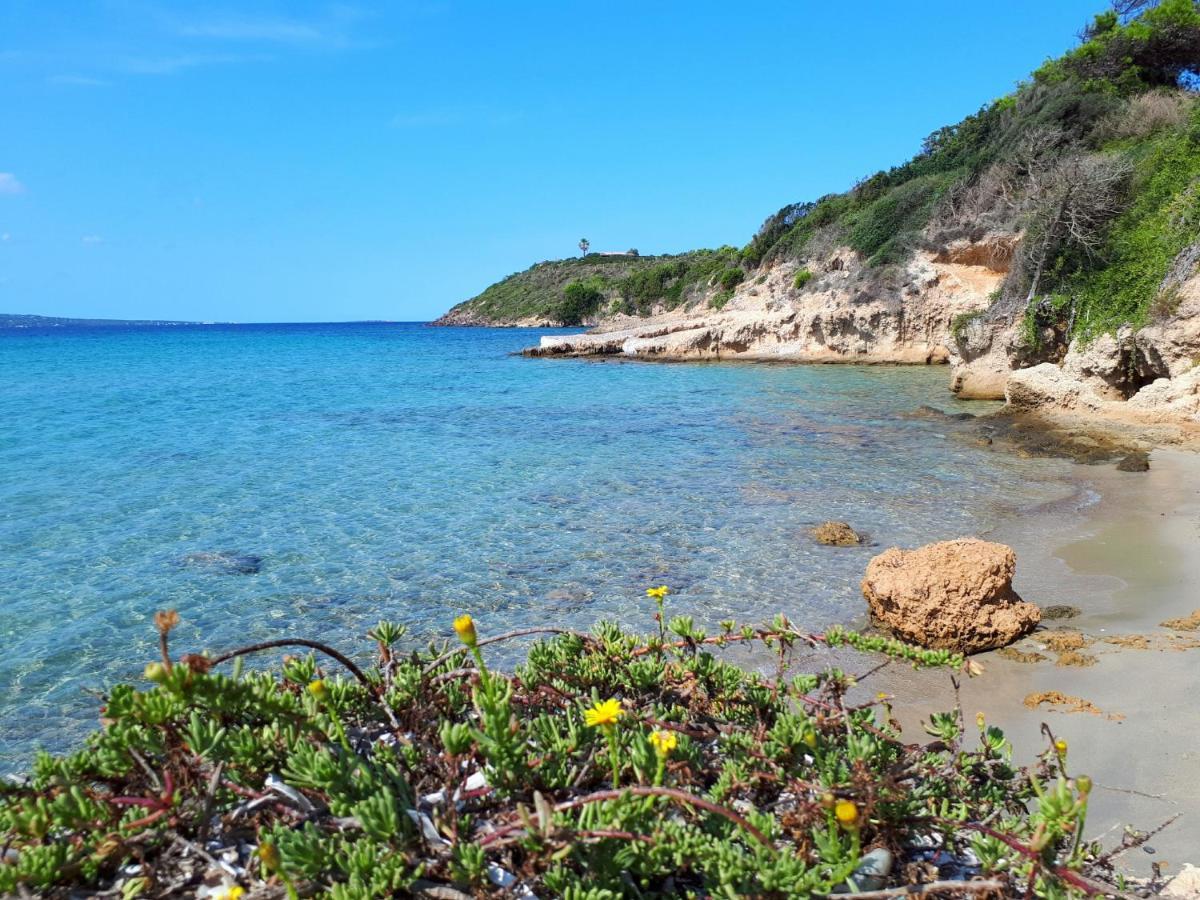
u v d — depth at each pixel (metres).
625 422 23.41
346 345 77.44
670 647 3.68
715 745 3.21
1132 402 19.38
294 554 10.99
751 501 13.77
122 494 14.52
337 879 2.25
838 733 3.24
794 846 2.54
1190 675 6.83
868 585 8.34
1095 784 5.23
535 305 125.44
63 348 74.12
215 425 23.44
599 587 9.68
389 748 2.71
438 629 8.49
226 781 2.49
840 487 14.80
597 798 2.28
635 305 88.31
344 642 8.20
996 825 2.77
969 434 20.28
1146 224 23.59
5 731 6.50
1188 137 24.75
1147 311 20.03
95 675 7.50
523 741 2.61
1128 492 14.03
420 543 11.47
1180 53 38.62
